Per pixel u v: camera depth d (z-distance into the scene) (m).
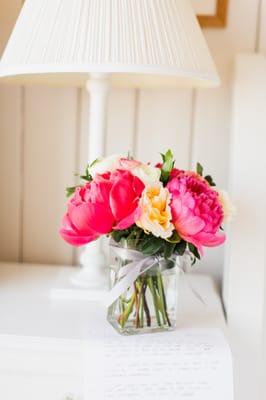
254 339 1.09
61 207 1.35
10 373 0.95
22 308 1.05
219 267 1.34
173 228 0.88
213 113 1.30
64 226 0.92
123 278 0.94
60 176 1.34
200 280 1.28
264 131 1.13
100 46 0.91
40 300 1.09
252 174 1.12
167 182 0.93
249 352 1.09
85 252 1.19
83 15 0.92
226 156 1.31
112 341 0.93
